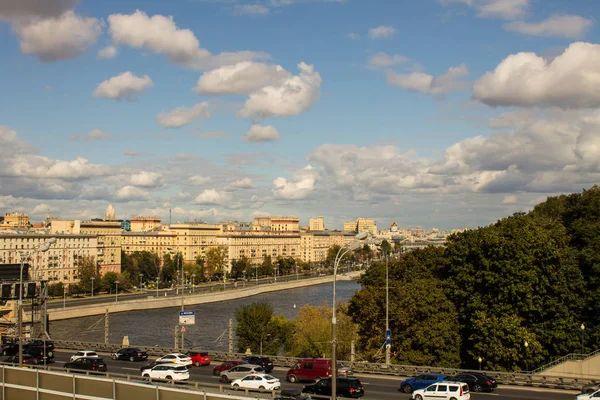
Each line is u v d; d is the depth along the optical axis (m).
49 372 51.00
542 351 81.69
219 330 173.75
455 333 90.38
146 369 72.69
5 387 53.88
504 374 70.06
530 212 130.88
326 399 60.47
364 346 103.25
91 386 48.56
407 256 115.00
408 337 92.81
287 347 134.12
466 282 91.75
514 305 84.94
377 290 102.19
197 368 84.69
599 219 99.19
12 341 108.00
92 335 163.88
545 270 85.12
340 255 45.62
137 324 187.25
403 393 64.94
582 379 66.12
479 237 91.81
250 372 71.19
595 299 85.31
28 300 152.38
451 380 65.25
